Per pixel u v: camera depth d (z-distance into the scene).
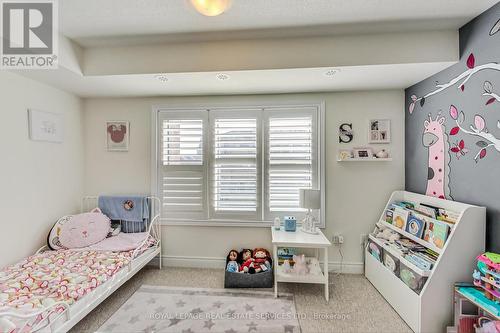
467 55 1.80
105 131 2.85
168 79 2.24
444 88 2.02
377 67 1.99
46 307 1.35
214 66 2.05
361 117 2.61
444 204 1.96
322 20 1.78
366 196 2.63
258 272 2.36
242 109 2.73
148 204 2.76
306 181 2.66
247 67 2.03
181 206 2.79
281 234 2.34
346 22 1.80
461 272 1.65
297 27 1.87
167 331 1.75
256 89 2.54
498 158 1.56
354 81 2.31
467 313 1.59
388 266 2.12
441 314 1.66
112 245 2.37
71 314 1.50
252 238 2.75
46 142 2.38
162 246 2.83
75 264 1.98
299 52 2.00
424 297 1.66
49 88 2.40
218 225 2.76
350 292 2.27
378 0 1.56
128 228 2.74
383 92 2.58
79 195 2.80
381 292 2.21
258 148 2.71
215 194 2.76
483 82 1.66
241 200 2.73
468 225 1.64
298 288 2.34
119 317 1.90
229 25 1.84
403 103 2.57
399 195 2.52
